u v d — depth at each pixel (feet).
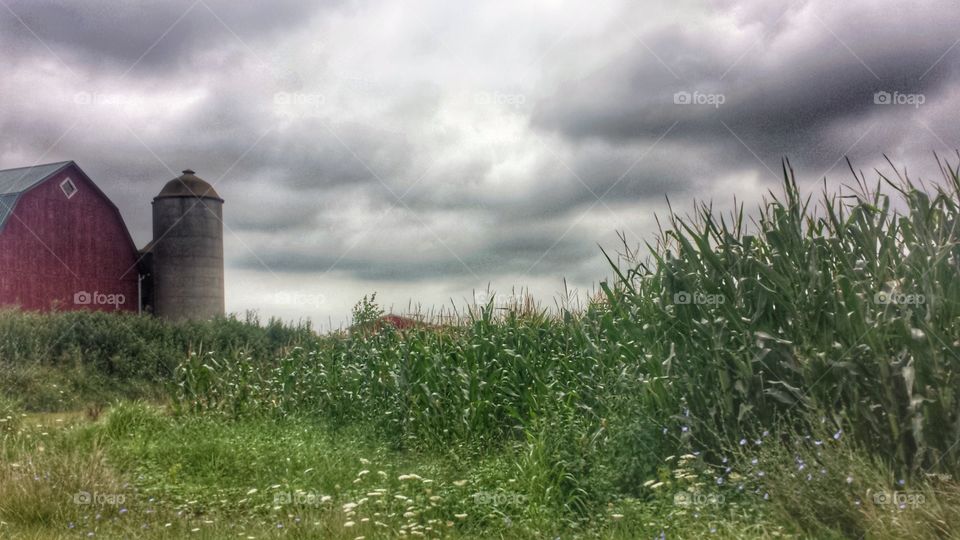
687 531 15.97
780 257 20.49
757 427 19.90
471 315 34.27
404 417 31.35
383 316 43.29
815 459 17.11
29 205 96.68
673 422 21.01
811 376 18.79
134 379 61.98
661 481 18.80
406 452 29.68
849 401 18.53
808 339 19.48
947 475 15.94
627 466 20.56
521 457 22.63
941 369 17.11
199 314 102.63
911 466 17.15
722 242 21.68
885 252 18.99
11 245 94.17
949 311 17.58
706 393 20.97
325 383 37.11
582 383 25.79
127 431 32.53
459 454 26.48
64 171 100.58
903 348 18.10
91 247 103.35
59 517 19.22
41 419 35.94
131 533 18.08
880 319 18.15
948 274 17.92
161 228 102.68
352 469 24.61
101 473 22.53
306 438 30.22
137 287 108.27
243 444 28.96
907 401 17.65
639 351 23.65
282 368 40.04
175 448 28.78
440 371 31.86
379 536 17.24
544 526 18.56
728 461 19.51
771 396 20.08
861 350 18.35
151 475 25.23
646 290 23.21
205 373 40.09
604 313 27.04
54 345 62.18
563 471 20.43
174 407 38.27
